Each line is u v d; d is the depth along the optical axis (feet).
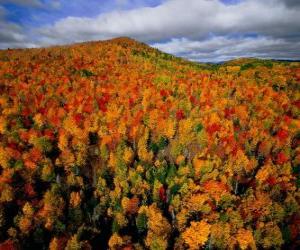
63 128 280.72
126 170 237.04
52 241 170.71
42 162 232.73
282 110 348.38
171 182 225.15
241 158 249.14
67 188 222.48
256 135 286.25
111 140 271.69
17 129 266.57
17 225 188.03
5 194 199.11
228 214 207.31
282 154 263.49
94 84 397.39
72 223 193.47
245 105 349.00
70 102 331.57
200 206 210.79
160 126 284.82
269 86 427.33
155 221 194.80
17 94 333.62
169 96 359.87
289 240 203.41
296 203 216.33
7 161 226.17
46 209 192.13
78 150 254.47
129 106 337.11
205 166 241.96
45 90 359.25
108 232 200.75
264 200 217.36
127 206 207.31
